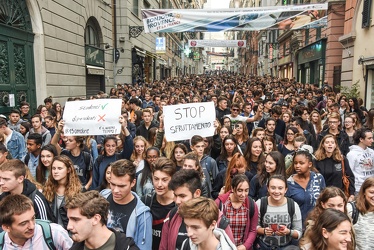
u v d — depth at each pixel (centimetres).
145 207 312
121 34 2314
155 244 334
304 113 753
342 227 246
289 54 3200
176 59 5612
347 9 1543
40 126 659
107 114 502
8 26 979
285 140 643
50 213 335
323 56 2030
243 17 1515
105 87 1942
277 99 1290
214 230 248
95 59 1752
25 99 1082
